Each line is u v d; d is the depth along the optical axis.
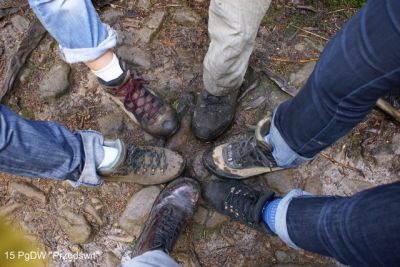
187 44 2.10
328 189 1.87
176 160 1.82
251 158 1.67
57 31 1.37
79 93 2.04
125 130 1.97
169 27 2.13
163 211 1.76
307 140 1.31
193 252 1.82
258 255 1.81
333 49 1.08
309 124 1.24
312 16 2.12
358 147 1.92
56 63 2.06
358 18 1.02
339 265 1.78
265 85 2.03
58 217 1.86
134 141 1.95
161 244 1.69
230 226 1.84
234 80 1.65
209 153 1.83
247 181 1.89
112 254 1.83
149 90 1.89
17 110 2.00
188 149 1.94
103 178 1.69
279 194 1.87
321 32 2.10
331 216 1.17
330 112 1.17
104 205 1.88
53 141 1.35
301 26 2.11
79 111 2.01
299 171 1.90
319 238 1.22
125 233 1.85
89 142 1.47
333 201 1.23
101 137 1.54
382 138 1.92
